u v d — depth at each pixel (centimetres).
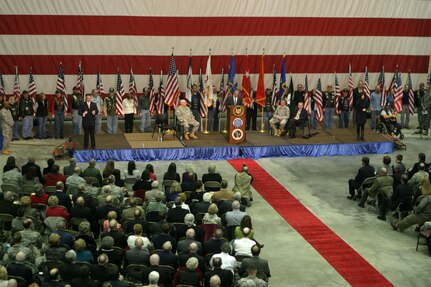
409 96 2956
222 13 2883
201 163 2448
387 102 2941
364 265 1622
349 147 2605
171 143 2542
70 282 1220
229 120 2550
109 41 2833
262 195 2127
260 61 2956
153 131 2659
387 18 3025
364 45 3028
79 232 1486
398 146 2697
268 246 1730
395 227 1855
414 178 1916
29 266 1292
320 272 1580
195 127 2616
